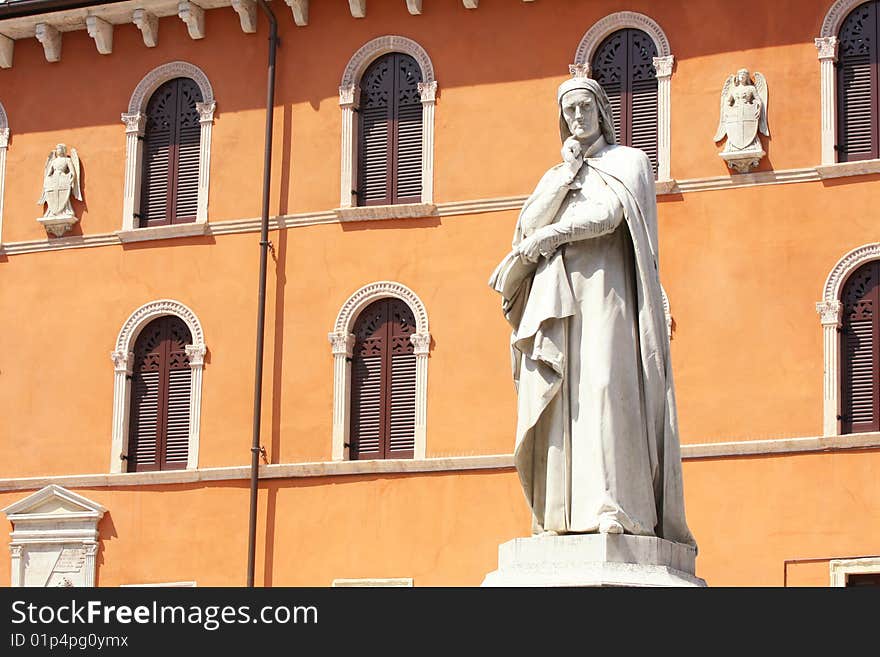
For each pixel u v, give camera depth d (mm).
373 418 33000
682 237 31172
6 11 35625
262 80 34688
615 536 10430
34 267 35688
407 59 33875
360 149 33938
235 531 33281
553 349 10844
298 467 32875
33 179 35969
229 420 33781
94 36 35625
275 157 34312
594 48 32438
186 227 34562
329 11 34344
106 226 35406
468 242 32812
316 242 33750
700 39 31672
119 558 33906
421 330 32750
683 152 31422
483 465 31797
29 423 35156
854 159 30812
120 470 34375
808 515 29562
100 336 35000
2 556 34562
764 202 30891
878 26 30938
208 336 34188
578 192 11180
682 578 10438
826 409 29938
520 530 31500
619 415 10727
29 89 36281
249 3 34688
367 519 32375
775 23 31328
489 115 33031
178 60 35312
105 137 35656
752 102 31109
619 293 10953
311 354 33406
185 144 35219
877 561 29031
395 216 33219
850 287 30359
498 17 33219
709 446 30109
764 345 30469
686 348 30797
